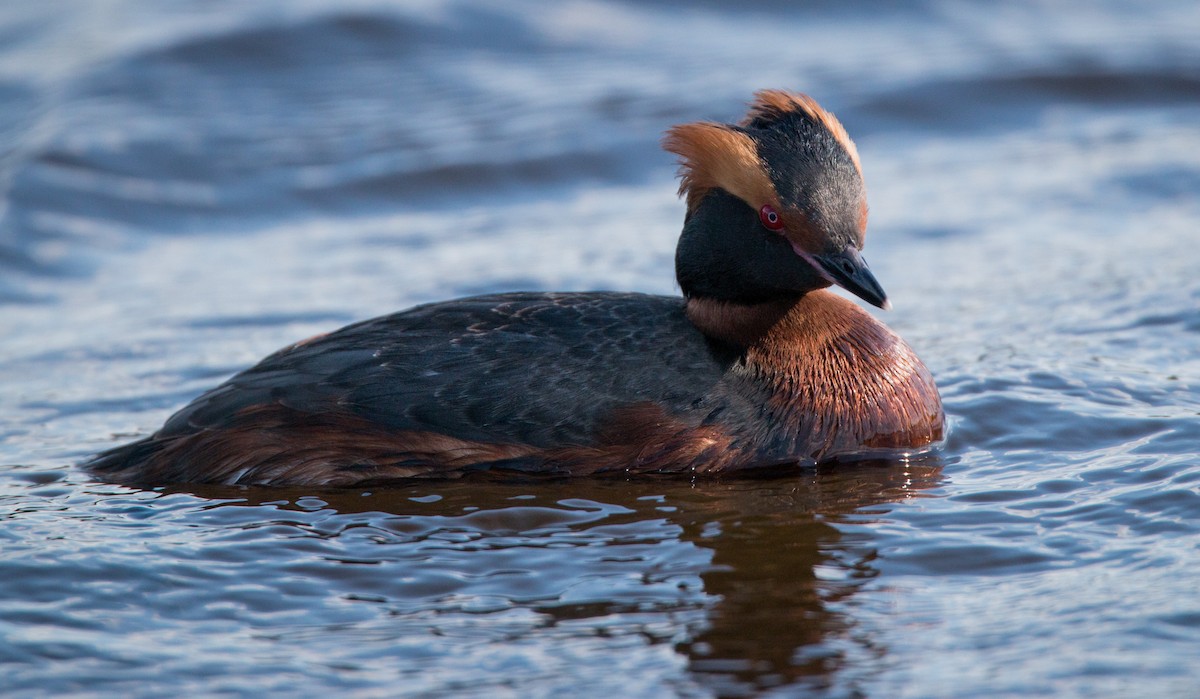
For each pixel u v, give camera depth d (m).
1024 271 18.48
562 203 22.27
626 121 24.11
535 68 26.06
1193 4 29.17
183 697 8.66
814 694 8.51
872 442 12.73
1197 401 13.43
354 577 10.40
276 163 22.73
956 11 28.59
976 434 13.06
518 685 8.73
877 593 9.84
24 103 23.97
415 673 8.93
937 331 16.38
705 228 12.89
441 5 27.25
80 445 13.70
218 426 12.59
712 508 11.55
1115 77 25.73
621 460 12.26
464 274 19.00
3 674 8.90
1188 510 10.93
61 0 27.53
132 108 23.77
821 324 12.99
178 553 10.82
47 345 16.89
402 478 12.38
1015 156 23.42
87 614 9.79
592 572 10.37
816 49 26.98
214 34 25.61
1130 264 18.33
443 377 12.39
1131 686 8.42
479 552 10.80
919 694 8.46
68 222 20.91
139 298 18.58
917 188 22.23
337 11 26.42
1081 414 13.23
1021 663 8.77
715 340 12.92
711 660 8.96
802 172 12.49
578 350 12.54
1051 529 10.80
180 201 21.77
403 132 23.73
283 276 19.30
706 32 27.69
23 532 11.27
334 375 12.49
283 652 9.24
